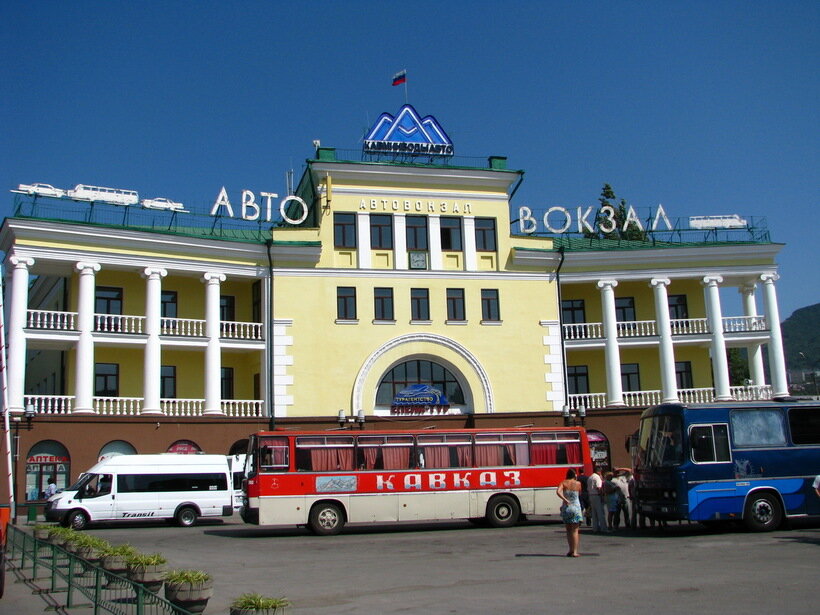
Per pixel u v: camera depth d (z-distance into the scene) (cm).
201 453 3622
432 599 1384
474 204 4241
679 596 1344
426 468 2767
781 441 2375
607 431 4112
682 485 2289
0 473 3228
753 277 4356
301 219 4016
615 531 2522
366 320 3994
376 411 3959
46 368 4291
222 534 2783
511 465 2834
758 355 4391
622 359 4438
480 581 1569
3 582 1510
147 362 3625
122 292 3831
